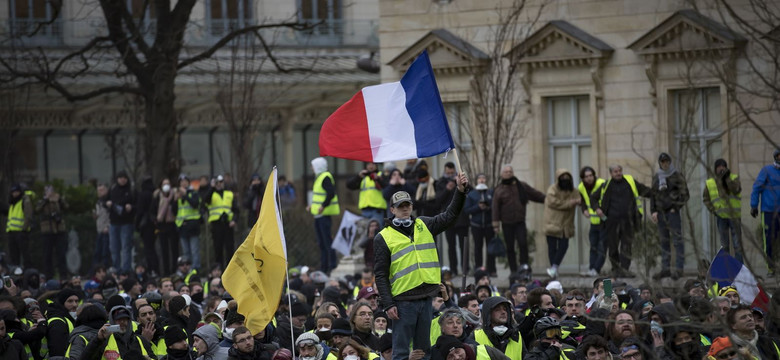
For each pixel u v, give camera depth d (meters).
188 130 104.62
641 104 60.19
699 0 56.69
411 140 28.36
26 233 63.47
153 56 71.75
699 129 56.44
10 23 94.88
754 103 54.09
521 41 63.16
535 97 63.44
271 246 28.61
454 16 65.50
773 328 28.69
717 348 25.92
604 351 27.22
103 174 101.44
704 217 47.59
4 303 32.91
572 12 62.25
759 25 53.22
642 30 60.16
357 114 28.58
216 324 31.92
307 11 102.50
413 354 26.86
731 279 29.20
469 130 64.38
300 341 29.02
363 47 103.44
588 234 50.75
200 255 63.72
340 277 53.78
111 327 29.17
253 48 81.12
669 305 27.80
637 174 60.19
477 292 38.09
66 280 55.97
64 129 99.31
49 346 32.88
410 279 26.73
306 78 97.44
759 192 42.84
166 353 31.81
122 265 61.94
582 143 62.69
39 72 74.88
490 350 27.72
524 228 50.44
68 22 97.56
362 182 56.19
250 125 80.50
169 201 61.00
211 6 100.06
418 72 28.44
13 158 81.19
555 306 35.00
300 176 109.25
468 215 52.56
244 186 79.19
